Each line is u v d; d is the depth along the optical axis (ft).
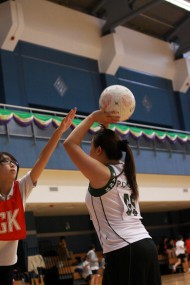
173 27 88.58
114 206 9.97
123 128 63.72
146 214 91.91
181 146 72.18
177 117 87.92
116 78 78.28
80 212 78.48
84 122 10.44
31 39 67.87
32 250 61.82
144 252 9.66
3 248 10.59
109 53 76.43
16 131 51.96
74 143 10.02
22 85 65.21
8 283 10.73
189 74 88.17
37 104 66.33
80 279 62.39
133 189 10.27
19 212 10.66
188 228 95.14
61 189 54.75
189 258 78.23
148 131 67.26
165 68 87.25
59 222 79.87
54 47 71.00
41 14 68.95
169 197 68.33
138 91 81.41
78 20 74.38
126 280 9.61
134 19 82.38
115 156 10.44
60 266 60.95
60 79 70.49
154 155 67.05
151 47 85.71
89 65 75.77
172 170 69.00
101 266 66.49
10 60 64.69
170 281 55.57
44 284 58.65
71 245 80.33
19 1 66.03
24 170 51.80
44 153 11.14
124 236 9.75
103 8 78.18
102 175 9.89
